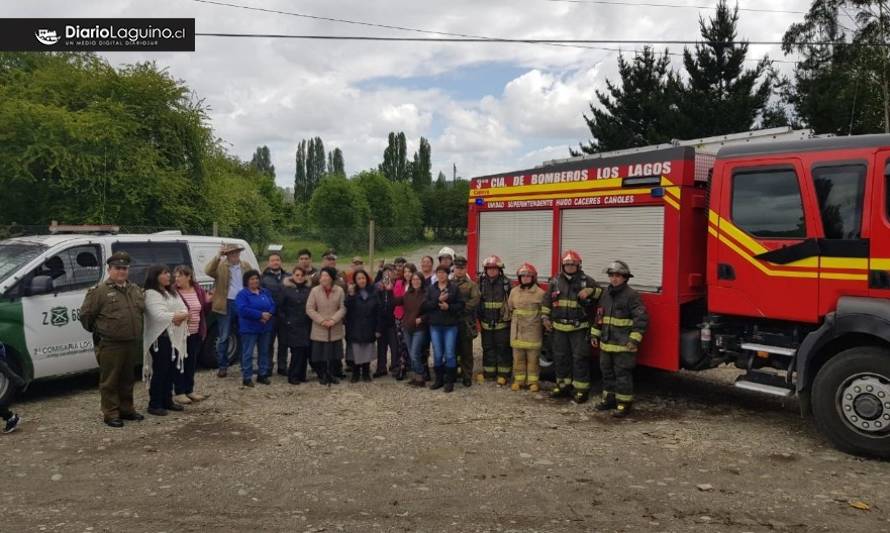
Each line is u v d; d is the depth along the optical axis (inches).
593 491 190.9
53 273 302.4
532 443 236.7
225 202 814.5
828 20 1190.9
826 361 233.9
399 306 348.8
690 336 274.1
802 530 164.4
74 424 260.5
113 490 191.8
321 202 1477.6
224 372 353.7
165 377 275.9
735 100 1314.0
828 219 232.4
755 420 270.4
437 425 260.8
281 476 203.2
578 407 291.9
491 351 341.7
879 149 222.7
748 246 252.5
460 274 329.1
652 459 219.0
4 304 282.8
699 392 321.1
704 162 283.4
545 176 335.9
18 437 243.3
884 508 177.6
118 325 255.3
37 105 654.5
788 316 241.8
